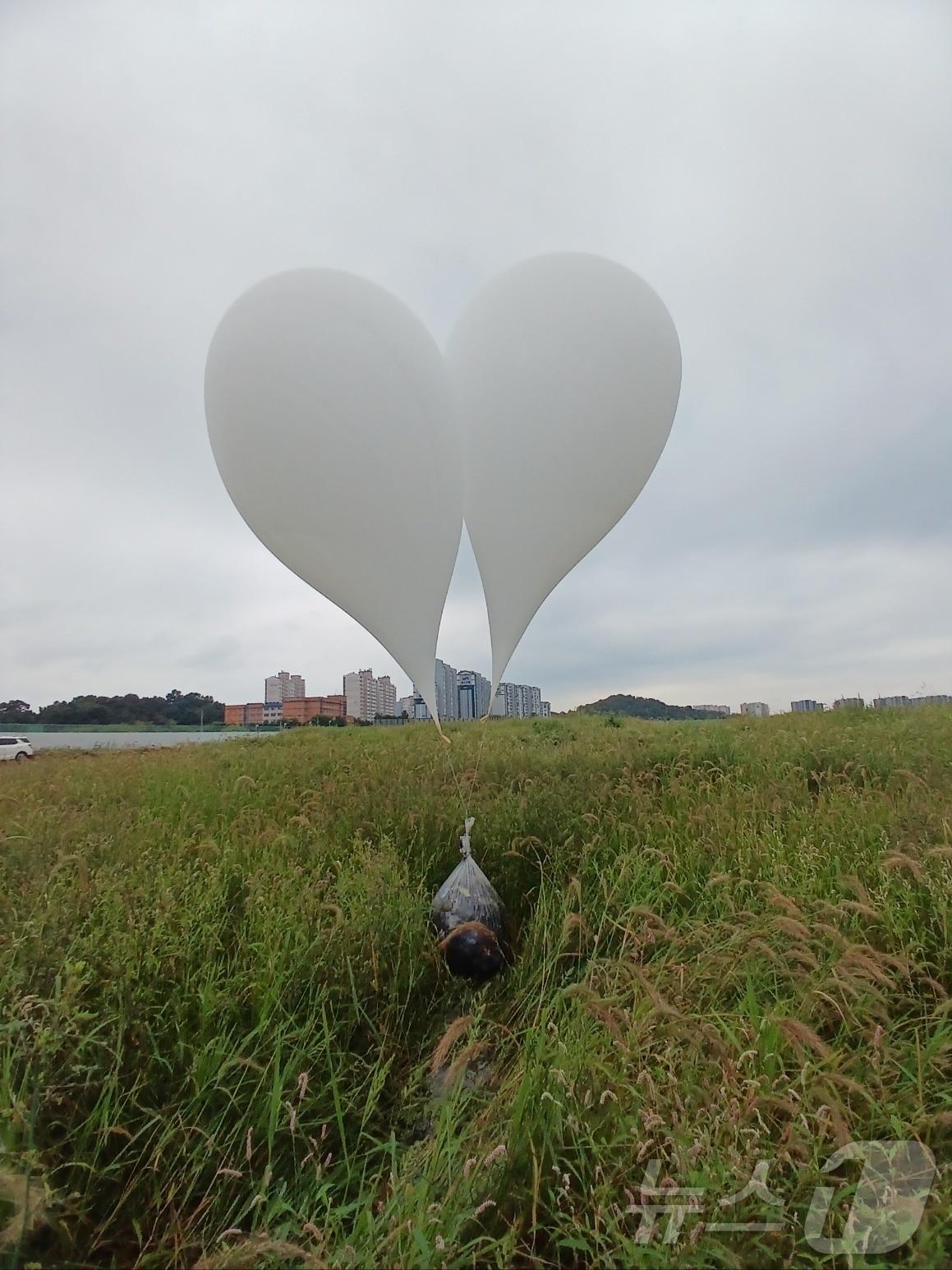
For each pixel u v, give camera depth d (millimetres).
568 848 3479
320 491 2848
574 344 2998
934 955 2334
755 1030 1935
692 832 3520
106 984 2109
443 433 2953
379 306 2908
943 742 5227
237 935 2494
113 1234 1654
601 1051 1949
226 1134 1855
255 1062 1932
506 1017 2441
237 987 2221
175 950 2258
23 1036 1782
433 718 3109
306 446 2799
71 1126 1782
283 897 2693
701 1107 1684
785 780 4285
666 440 3379
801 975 2102
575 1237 1509
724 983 2176
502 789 4504
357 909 2688
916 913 2475
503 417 3029
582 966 2670
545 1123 1674
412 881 3322
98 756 7281
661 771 5000
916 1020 2014
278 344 2777
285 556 3096
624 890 2959
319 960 2324
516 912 3229
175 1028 2041
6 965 2176
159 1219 1672
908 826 3146
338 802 4273
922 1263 1363
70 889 2637
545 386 2992
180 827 3656
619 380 3049
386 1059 2211
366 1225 1512
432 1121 2012
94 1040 1869
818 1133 1597
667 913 2875
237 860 3207
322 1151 1875
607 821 3746
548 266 3133
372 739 8047
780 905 2307
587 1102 1685
